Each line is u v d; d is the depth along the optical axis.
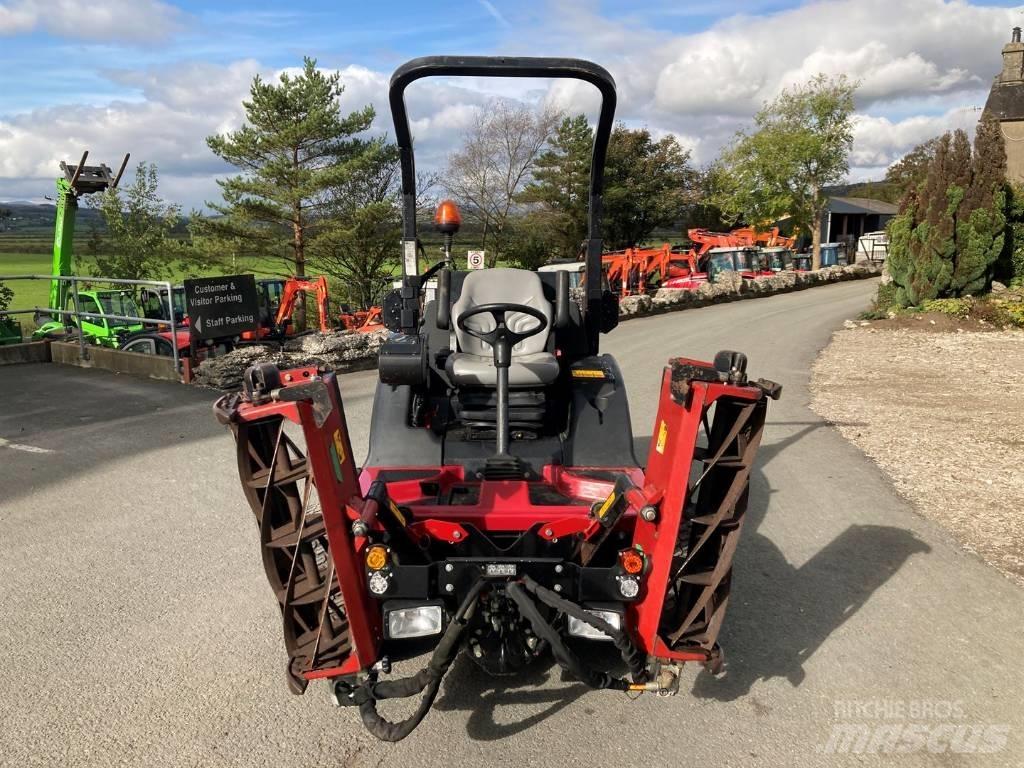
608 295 4.68
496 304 3.68
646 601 2.91
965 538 5.12
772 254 31.36
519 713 3.18
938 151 17.52
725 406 2.88
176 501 5.78
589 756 2.93
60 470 6.60
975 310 16.92
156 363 11.05
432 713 3.17
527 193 35.72
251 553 4.82
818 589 4.37
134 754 2.94
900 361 12.62
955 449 7.24
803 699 3.33
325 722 3.13
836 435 7.76
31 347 12.54
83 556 4.78
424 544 3.01
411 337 4.12
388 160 24.41
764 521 5.42
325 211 24.70
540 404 3.91
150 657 3.61
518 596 2.74
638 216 39.97
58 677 3.45
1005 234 18.08
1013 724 3.18
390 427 3.91
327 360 11.30
